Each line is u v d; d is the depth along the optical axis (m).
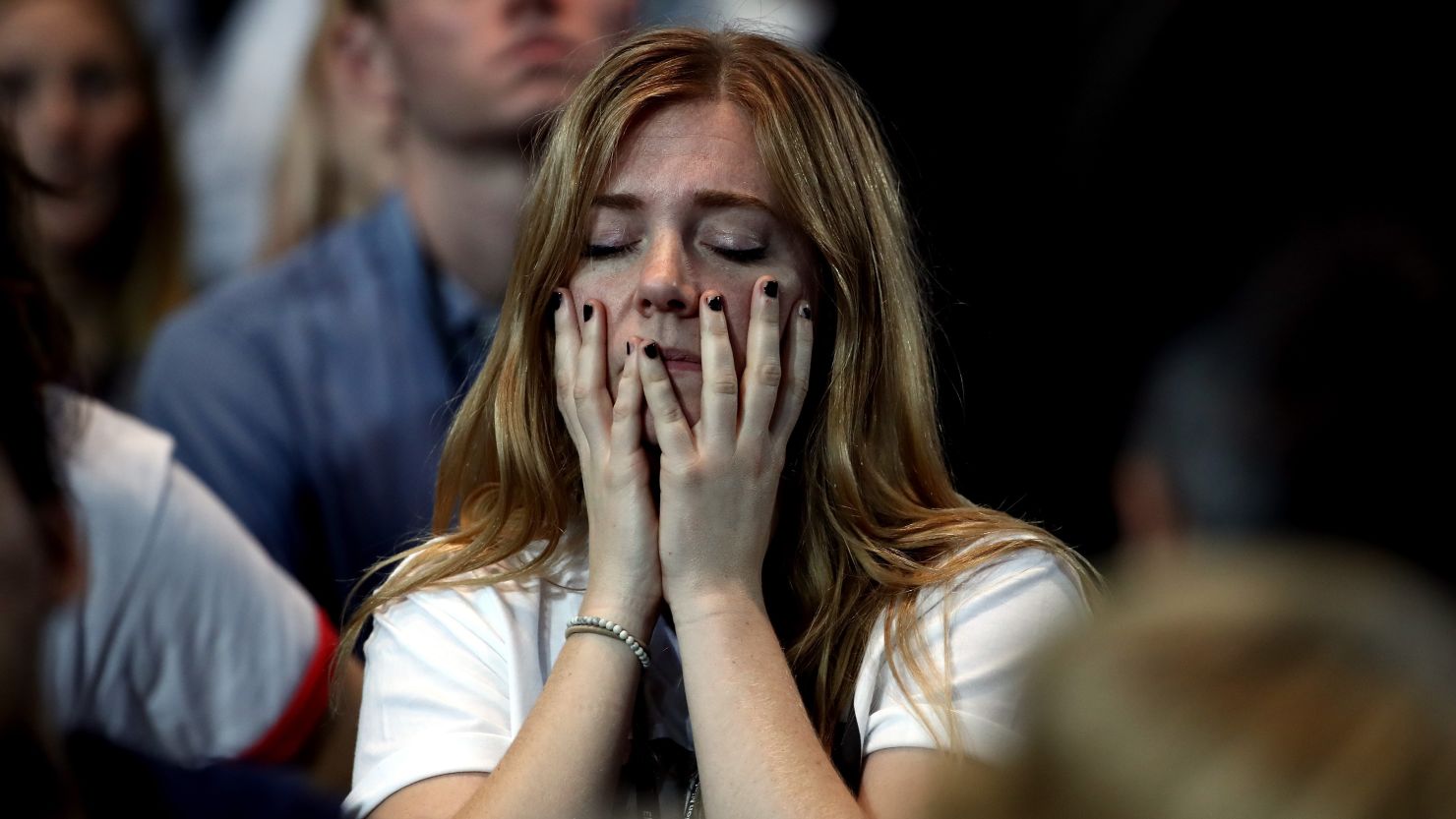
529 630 6.01
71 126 9.70
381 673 6.02
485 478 6.48
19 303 6.25
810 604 6.14
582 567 6.21
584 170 5.99
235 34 10.05
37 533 5.40
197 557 6.96
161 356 9.73
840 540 6.16
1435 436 8.23
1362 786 2.40
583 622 5.64
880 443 6.27
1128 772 2.50
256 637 7.17
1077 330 10.84
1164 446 8.89
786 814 5.17
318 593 9.41
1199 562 2.75
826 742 5.83
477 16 9.47
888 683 5.84
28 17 9.60
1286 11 10.79
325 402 9.59
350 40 9.83
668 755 5.83
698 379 5.89
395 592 6.20
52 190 6.66
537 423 6.22
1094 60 11.34
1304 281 8.85
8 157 6.43
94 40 9.76
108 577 6.75
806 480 6.22
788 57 6.22
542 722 5.45
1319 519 8.30
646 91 5.98
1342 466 8.29
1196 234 10.58
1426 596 2.67
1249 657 2.55
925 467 6.32
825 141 6.10
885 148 6.38
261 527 9.41
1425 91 10.50
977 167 11.34
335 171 9.88
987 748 5.51
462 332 9.70
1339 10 10.70
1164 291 10.52
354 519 9.52
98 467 6.73
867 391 6.20
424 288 9.73
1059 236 11.16
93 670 6.80
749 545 5.73
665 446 5.73
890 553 6.08
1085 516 10.85
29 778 4.86
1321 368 8.50
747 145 5.96
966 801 2.81
